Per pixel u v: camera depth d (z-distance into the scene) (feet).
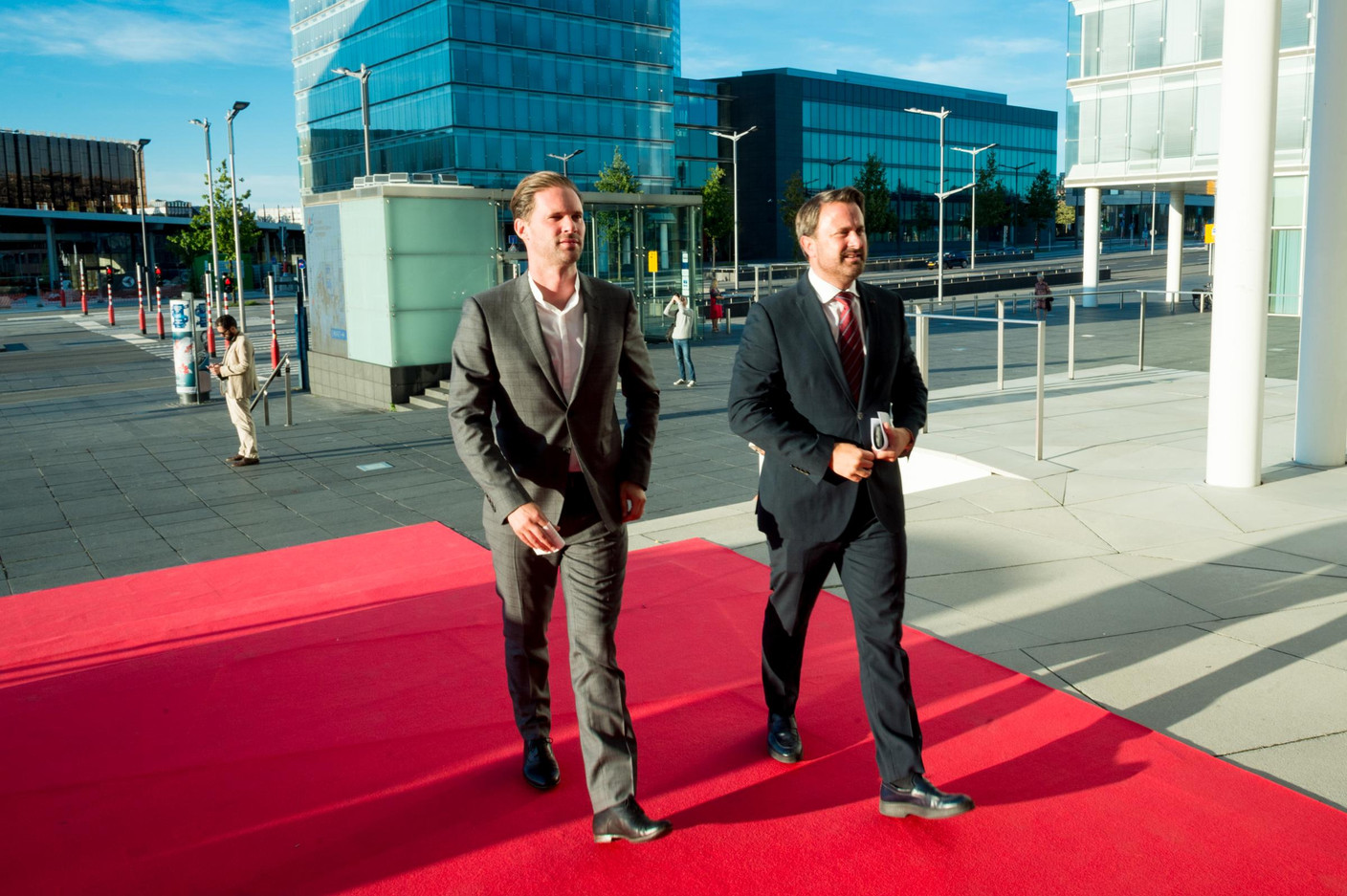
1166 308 96.37
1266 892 7.99
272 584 20.31
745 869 8.48
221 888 8.36
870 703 9.30
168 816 9.53
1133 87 94.27
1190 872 8.27
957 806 8.84
